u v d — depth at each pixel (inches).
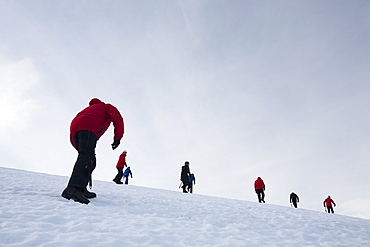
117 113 125.9
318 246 95.3
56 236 61.3
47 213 81.1
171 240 73.2
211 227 98.2
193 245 71.7
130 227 78.7
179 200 191.5
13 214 75.2
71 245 56.5
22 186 143.7
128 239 67.0
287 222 140.7
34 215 76.9
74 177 105.8
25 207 85.5
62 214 82.2
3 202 89.3
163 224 91.0
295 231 116.6
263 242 87.5
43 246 53.5
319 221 166.1
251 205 260.7
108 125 128.1
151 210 114.8
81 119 114.4
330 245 99.9
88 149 110.3
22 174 257.8
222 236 87.8
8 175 219.6
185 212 123.6
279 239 97.9
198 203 187.8
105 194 156.9
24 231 60.9
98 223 77.7
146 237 70.3
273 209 238.4
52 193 125.4
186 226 94.5
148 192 256.4
